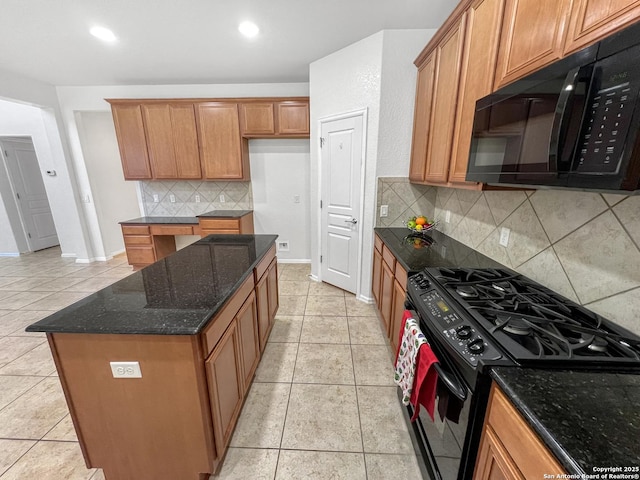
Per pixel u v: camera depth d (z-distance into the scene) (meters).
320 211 3.38
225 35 2.49
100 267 4.21
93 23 2.29
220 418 1.26
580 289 1.12
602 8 0.75
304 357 2.17
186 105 3.65
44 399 1.76
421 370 1.11
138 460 1.21
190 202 4.30
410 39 2.42
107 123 4.51
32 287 3.49
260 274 1.97
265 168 4.15
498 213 1.72
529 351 0.83
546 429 0.59
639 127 0.60
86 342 1.05
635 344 0.84
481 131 1.31
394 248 2.08
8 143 4.66
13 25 2.30
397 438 1.51
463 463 0.92
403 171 2.71
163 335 1.04
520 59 1.12
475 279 1.41
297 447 1.46
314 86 3.11
